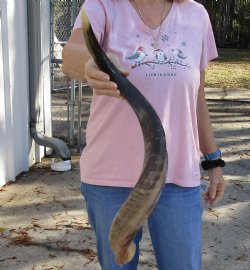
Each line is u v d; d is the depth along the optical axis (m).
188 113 1.92
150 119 1.26
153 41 1.86
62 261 3.59
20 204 4.51
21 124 5.23
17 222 4.16
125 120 1.84
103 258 2.00
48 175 5.25
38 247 3.77
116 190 1.90
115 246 1.25
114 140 1.87
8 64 4.85
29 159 5.40
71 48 1.59
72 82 6.17
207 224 4.24
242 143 6.91
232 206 4.62
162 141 1.24
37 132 5.46
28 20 5.30
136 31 1.85
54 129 7.07
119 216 1.22
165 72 1.84
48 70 5.78
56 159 5.55
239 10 23.28
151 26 1.88
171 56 1.85
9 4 4.85
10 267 3.49
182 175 1.94
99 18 1.81
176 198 1.94
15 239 3.87
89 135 1.96
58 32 9.12
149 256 3.66
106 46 1.84
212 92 10.92
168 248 1.97
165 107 1.85
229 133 7.46
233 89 11.38
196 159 1.99
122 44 1.83
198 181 2.02
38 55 5.36
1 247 3.75
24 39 5.23
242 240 3.99
